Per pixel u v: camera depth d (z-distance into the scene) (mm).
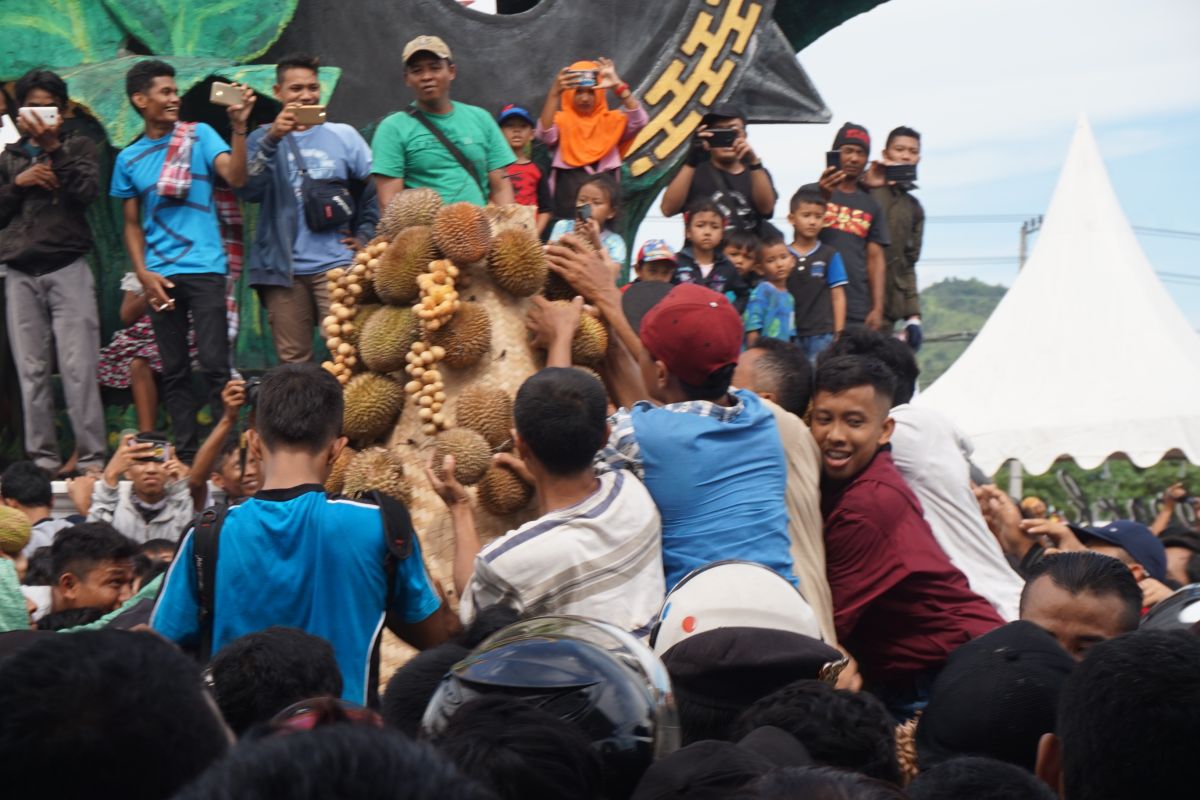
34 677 1895
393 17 10289
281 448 4207
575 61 10633
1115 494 28609
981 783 2752
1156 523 11586
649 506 4367
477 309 5094
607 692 2670
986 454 11727
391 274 5074
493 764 2316
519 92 10555
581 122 10031
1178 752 2494
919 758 3885
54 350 9055
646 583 4277
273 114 10156
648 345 4707
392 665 4965
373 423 5094
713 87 10797
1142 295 12117
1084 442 11445
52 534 7582
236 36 9680
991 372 12117
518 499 4957
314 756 1399
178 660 2000
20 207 8734
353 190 8680
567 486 4301
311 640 3504
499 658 2754
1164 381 11570
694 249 9609
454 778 1424
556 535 4180
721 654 3498
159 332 8539
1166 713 2510
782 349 5312
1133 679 2566
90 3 9430
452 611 4672
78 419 8852
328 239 8500
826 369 4809
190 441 8648
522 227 5359
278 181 8398
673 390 4707
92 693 1877
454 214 5055
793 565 4617
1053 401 11711
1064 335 12039
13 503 7730
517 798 2309
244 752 1434
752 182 10203
